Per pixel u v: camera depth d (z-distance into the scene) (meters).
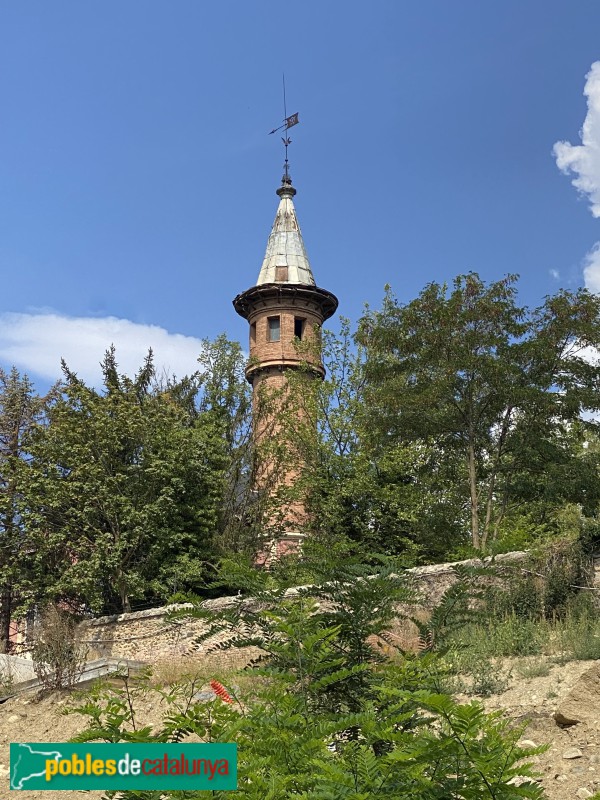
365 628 5.45
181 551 26.48
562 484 24.89
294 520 31.91
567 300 25.61
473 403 26.53
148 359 32.09
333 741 4.79
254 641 5.43
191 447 28.03
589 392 24.72
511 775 3.81
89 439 26.69
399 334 27.06
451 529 27.19
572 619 14.50
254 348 42.84
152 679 14.59
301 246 45.06
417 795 3.71
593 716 9.02
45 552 25.33
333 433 30.12
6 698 16.20
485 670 12.21
